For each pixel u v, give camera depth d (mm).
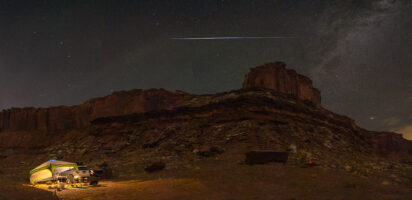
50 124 61906
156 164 25922
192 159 29547
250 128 34250
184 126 40750
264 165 23641
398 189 15469
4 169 35844
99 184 19078
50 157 44156
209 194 13883
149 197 13469
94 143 45438
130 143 41875
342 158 29594
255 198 12719
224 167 24047
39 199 13266
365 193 13984
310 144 32875
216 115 40531
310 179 18250
